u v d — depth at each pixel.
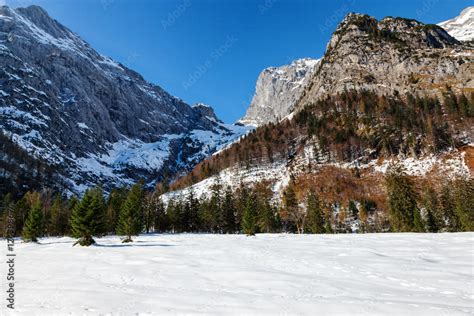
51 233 80.44
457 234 41.62
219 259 24.98
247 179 121.88
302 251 29.19
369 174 105.81
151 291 14.06
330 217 86.69
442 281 16.22
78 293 13.39
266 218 79.19
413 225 63.81
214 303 11.95
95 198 44.59
